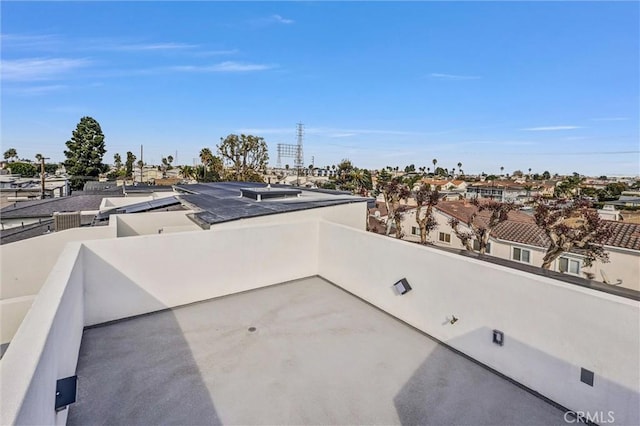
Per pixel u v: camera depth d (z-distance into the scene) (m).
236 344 5.40
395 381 4.55
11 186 41.59
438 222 24.70
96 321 5.88
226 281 7.26
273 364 4.88
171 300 6.61
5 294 8.09
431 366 4.91
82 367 4.68
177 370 4.67
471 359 5.08
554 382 4.11
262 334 5.73
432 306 5.71
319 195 12.53
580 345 3.86
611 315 3.60
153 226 10.33
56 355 3.04
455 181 67.94
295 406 4.04
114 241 5.98
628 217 24.81
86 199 21.36
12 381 2.01
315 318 6.38
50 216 16.31
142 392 4.21
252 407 4.00
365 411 3.98
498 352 4.71
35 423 2.13
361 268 7.27
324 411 3.96
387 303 6.63
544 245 18.81
